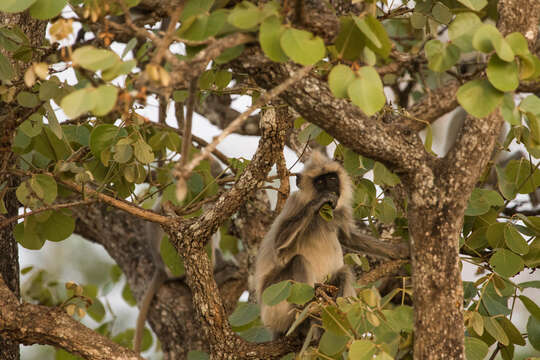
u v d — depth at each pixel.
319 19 5.56
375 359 6.24
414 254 6.64
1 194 8.48
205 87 8.58
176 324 13.04
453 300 6.50
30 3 5.97
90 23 6.39
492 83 5.41
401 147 6.52
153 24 7.40
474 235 9.05
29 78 5.54
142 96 4.80
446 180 6.52
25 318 7.87
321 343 7.29
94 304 11.92
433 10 8.37
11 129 7.79
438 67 6.11
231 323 9.15
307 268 10.27
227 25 5.53
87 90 4.82
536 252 8.82
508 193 9.27
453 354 6.41
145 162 8.74
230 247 14.80
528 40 6.70
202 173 10.62
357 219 11.69
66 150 9.27
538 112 5.86
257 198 12.62
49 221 9.09
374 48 5.73
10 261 9.81
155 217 8.55
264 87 6.39
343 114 6.32
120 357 7.83
